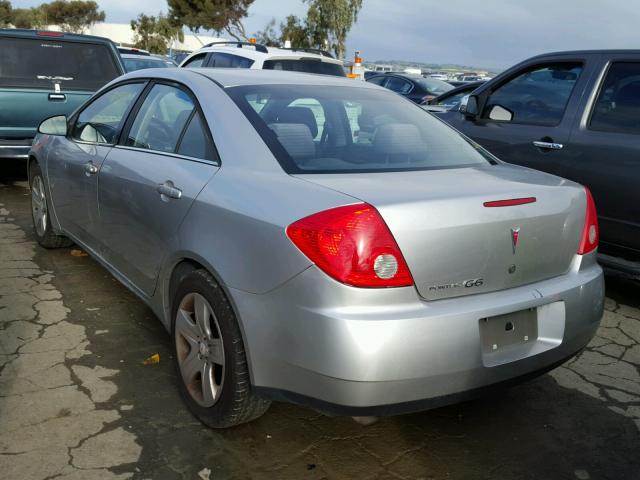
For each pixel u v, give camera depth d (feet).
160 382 10.18
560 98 15.92
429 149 9.84
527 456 8.69
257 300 7.62
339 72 31.78
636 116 14.20
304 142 8.95
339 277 6.95
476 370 7.48
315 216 7.18
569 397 10.32
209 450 8.45
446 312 7.25
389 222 7.07
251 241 7.73
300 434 8.92
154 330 12.13
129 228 10.87
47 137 15.57
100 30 221.66
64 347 11.23
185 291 8.98
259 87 10.17
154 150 10.71
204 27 151.94
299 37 122.62
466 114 17.92
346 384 6.96
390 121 10.27
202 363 8.84
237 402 8.21
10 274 14.75
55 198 14.90
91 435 8.64
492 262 7.73
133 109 11.98
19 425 8.79
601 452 8.84
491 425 9.41
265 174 8.38
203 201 8.68
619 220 14.25
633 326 13.50
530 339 8.17
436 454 8.64
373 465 8.33
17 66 23.40
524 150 16.19
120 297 13.65
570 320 8.45
